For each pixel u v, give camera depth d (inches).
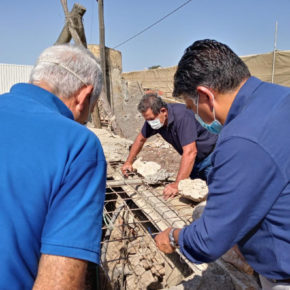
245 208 42.2
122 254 120.3
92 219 39.0
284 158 41.1
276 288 48.4
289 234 42.9
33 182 36.2
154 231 122.7
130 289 109.0
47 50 48.8
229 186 42.4
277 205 42.5
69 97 48.1
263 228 45.1
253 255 49.1
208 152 131.1
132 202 143.8
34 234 36.4
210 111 51.6
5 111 41.3
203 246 47.2
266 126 41.8
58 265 35.9
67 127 40.4
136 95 393.1
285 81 325.4
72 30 297.6
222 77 46.6
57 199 37.4
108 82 375.2
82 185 38.7
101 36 353.4
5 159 36.5
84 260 37.6
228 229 43.8
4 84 594.2
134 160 172.4
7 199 35.1
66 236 36.5
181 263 103.5
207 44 48.8
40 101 43.8
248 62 357.7
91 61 49.8
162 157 310.3
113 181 143.2
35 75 47.1
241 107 45.9
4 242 34.3
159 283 111.1
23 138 38.1
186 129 121.3
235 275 77.5
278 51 324.8
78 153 39.1
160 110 122.0
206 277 78.4
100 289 103.3
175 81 52.4
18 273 35.2
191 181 119.8
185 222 105.0
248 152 41.1
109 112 318.7
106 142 217.6
